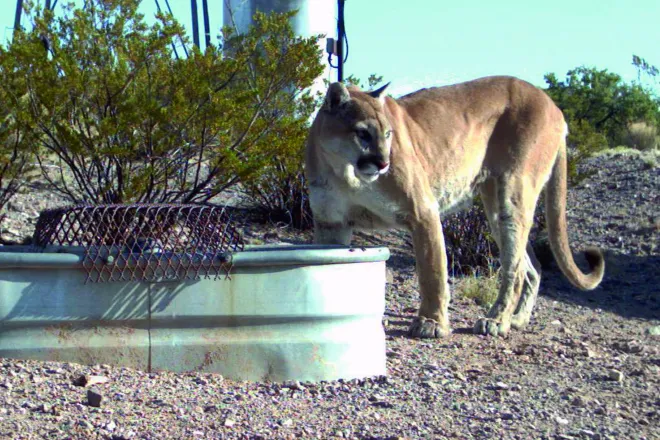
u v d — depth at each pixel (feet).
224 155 15.31
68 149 15.39
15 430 10.52
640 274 19.06
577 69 45.29
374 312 12.31
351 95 13.53
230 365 11.82
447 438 10.84
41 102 14.79
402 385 12.16
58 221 12.05
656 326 15.83
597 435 10.98
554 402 11.91
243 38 16.28
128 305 11.68
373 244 19.15
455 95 15.05
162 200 15.51
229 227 12.07
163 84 15.40
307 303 11.90
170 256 11.64
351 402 11.53
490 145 15.19
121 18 15.24
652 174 25.99
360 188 13.69
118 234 11.77
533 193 15.21
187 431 10.69
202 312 11.75
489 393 12.12
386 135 13.39
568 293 17.87
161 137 15.11
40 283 11.60
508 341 14.51
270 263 11.76
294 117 16.94
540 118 15.20
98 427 10.66
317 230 14.14
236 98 15.23
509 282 15.06
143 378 11.60
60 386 11.29
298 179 18.66
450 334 14.51
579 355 13.78
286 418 11.06
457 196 15.07
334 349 12.04
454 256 18.33
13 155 15.71
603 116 43.60
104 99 15.17
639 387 12.52
